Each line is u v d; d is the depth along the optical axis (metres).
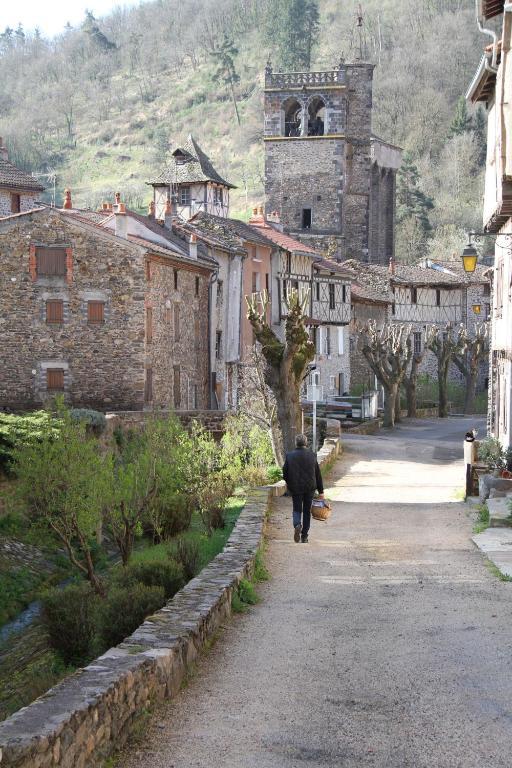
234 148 183.12
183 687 9.31
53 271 42.84
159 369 45.00
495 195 28.84
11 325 42.81
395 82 159.75
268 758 7.40
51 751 6.45
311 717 8.34
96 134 198.00
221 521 23.03
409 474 34.44
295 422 29.69
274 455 31.42
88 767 7.04
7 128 195.88
